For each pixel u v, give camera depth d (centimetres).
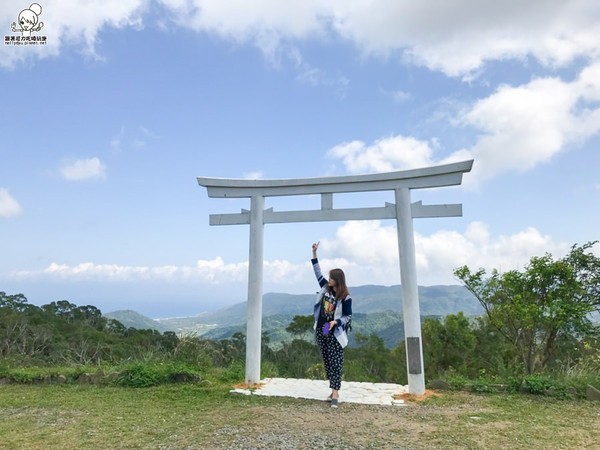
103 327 2477
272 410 504
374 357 1880
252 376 638
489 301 733
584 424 441
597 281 712
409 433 414
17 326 1583
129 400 555
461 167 575
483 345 1490
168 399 561
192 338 866
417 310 581
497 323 731
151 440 394
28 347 1426
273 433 413
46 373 671
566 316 640
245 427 434
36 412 498
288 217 657
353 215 626
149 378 644
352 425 442
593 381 571
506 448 369
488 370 973
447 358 1534
